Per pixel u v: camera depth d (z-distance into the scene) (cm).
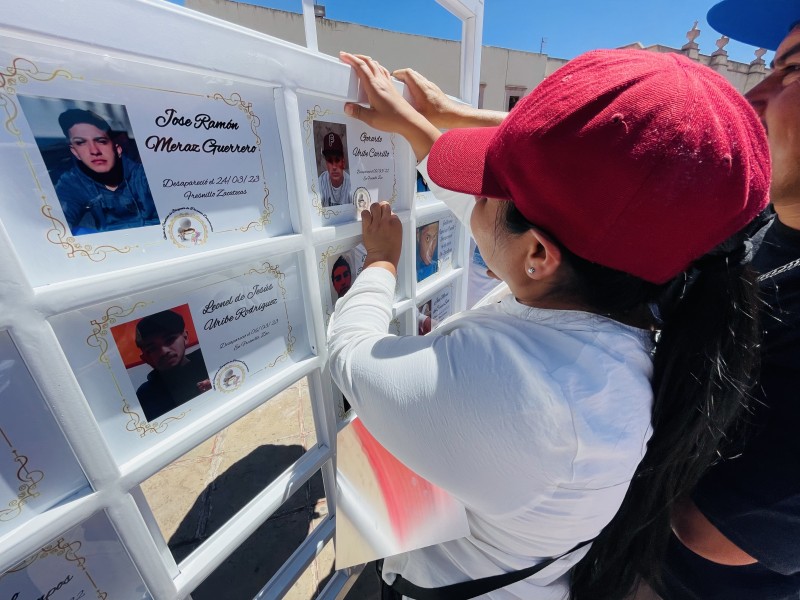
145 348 58
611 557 78
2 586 51
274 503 86
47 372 46
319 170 80
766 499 65
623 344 57
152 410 60
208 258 60
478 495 57
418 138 84
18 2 38
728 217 45
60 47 43
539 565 70
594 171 44
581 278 55
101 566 60
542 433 49
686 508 79
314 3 72
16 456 47
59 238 47
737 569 85
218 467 132
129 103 50
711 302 55
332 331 76
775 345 68
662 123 41
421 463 57
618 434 52
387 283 82
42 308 44
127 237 53
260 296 73
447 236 138
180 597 70
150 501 120
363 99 85
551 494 56
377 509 85
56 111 44
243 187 66
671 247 47
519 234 57
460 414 51
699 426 59
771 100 76
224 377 70
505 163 52
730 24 100
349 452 87
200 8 544
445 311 150
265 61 62
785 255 77
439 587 80
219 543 77
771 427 66
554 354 53
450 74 834
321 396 93
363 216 89
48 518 50
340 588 120
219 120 60
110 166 50
